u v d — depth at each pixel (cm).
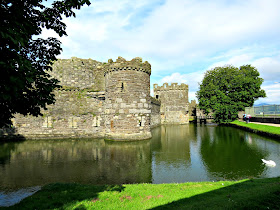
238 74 3728
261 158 1115
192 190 634
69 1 520
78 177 856
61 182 776
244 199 488
